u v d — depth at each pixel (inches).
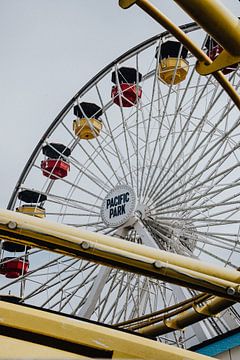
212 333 716.7
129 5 209.2
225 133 828.0
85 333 161.6
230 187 828.6
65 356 152.9
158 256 333.1
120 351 161.8
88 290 871.7
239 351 496.4
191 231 889.5
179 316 574.6
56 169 1123.9
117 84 1017.5
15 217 323.9
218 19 186.2
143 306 861.2
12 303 163.6
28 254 1000.2
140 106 975.0
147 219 870.4
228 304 503.8
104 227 893.2
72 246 324.2
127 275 865.5
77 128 1111.0
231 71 877.2
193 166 829.2
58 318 162.2
